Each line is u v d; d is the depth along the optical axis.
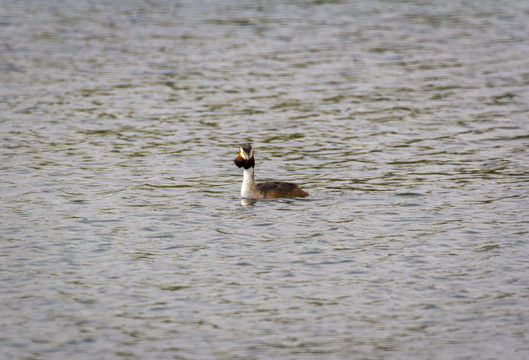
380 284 18.47
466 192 24.89
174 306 17.50
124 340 16.14
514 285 18.30
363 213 23.06
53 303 17.58
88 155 29.22
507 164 27.86
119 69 43.59
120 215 22.97
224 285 18.47
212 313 17.20
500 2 65.62
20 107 35.84
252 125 33.53
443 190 25.14
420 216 22.77
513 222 22.14
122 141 31.14
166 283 18.56
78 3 64.06
